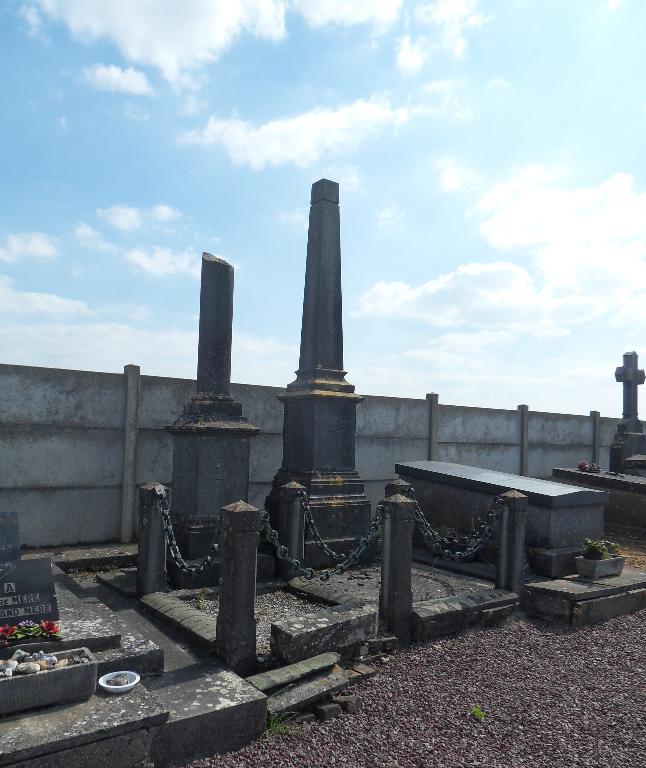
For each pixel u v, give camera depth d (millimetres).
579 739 4160
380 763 3719
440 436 12984
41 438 8625
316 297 8477
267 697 4168
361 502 8164
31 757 3061
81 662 3664
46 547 8625
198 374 7484
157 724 3482
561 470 13062
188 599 6289
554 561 7508
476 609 6156
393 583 5504
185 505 7039
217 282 7531
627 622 6770
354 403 8445
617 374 16688
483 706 4531
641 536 11633
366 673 4793
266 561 7090
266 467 10484
